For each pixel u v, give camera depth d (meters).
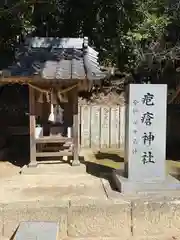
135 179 4.89
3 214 4.18
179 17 9.77
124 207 4.32
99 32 10.05
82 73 5.55
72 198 4.56
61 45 7.11
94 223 4.28
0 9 8.74
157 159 4.92
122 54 10.45
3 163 7.01
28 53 6.77
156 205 4.36
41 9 9.80
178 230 4.39
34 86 6.00
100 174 6.04
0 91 11.32
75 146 6.30
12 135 9.96
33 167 6.16
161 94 4.91
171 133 10.00
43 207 4.22
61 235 4.23
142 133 4.90
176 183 4.80
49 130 7.15
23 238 3.62
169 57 10.18
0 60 9.74
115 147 9.62
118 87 12.20
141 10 9.05
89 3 9.66
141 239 4.22
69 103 6.63
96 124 9.56
